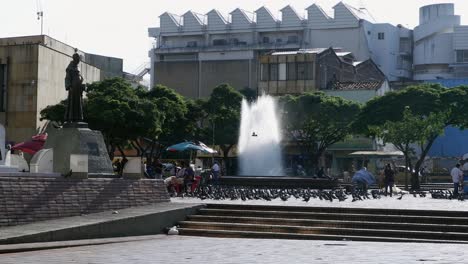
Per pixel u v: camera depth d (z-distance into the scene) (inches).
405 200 1382.9
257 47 3796.8
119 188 1027.3
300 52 3213.6
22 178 887.7
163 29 4131.4
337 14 3846.0
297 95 2999.5
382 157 2481.5
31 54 2311.8
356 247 788.0
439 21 3988.7
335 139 2615.7
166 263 638.5
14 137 2313.0
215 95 2603.3
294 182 1713.8
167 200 1108.5
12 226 847.1
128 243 842.8
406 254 705.0
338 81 3240.7
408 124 2150.6
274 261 651.5
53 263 634.2
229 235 952.3
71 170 984.3
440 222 938.7
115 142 2164.1
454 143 3147.1
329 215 988.6
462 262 632.4
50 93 2400.3
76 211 944.9
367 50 3838.6
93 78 2765.7
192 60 3868.1
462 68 3833.7
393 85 3585.1
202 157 2672.2
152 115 2107.5
